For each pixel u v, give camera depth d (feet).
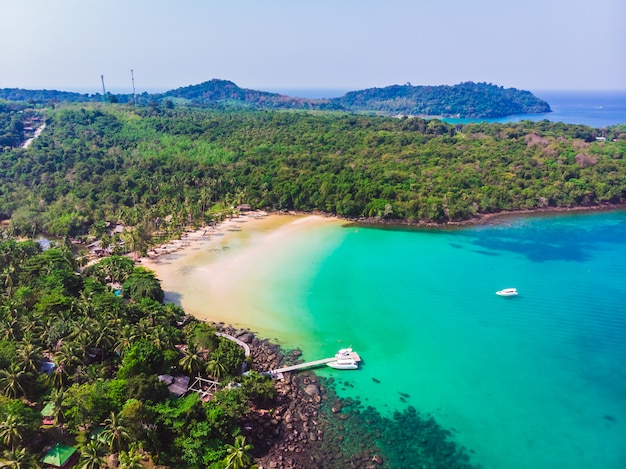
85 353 214.90
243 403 196.03
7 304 257.96
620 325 291.58
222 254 407.23
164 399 194.59
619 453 191.42
